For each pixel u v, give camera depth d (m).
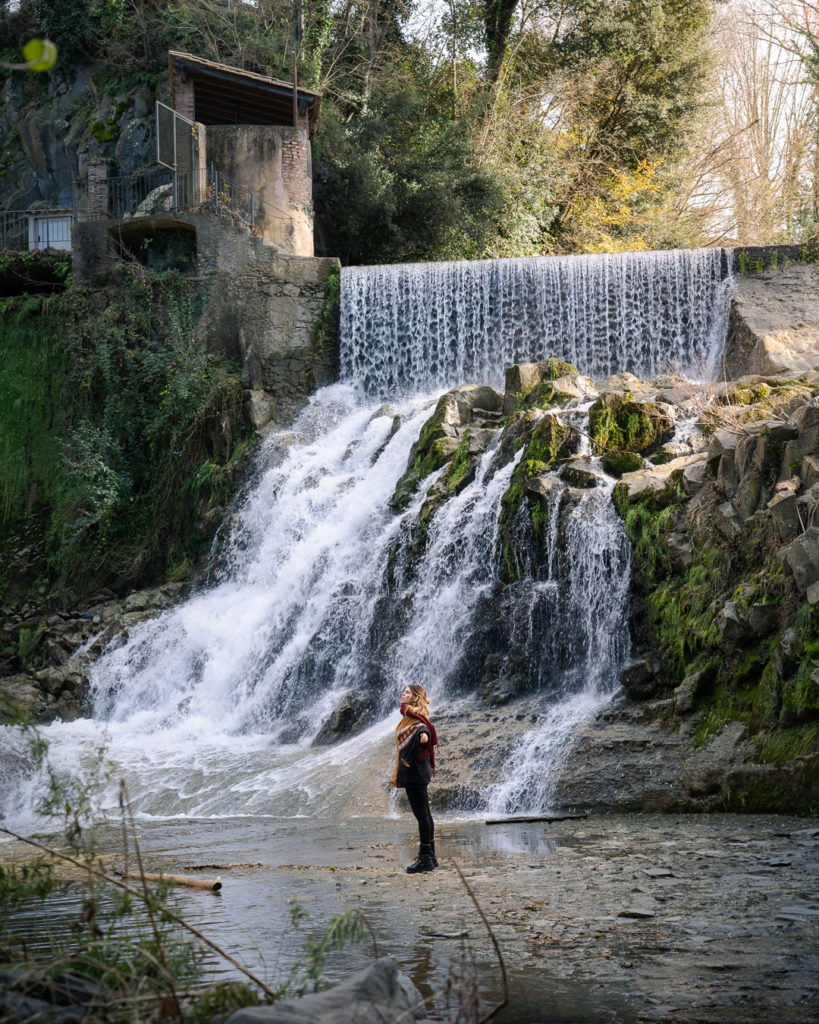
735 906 6.52
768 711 11.51
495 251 36.47
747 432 14.89
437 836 10.21
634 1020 4.52
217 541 23.48
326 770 13.77
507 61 40.66
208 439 26.05
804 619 11.62
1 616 25.58
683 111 42.34
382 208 33.34
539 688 15.40
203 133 29.03
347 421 25.36
